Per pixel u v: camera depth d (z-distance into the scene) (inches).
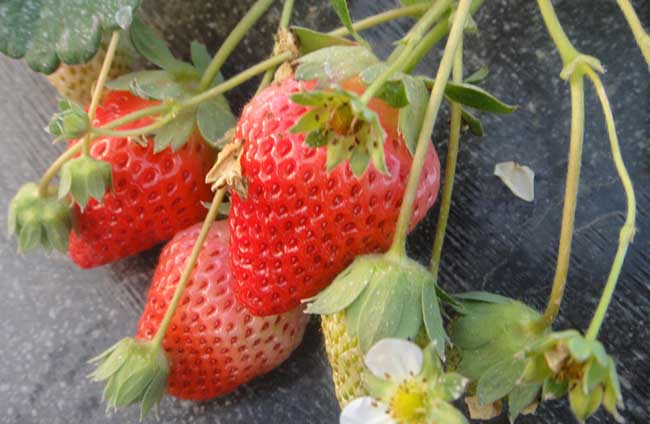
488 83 7.3
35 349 8.5
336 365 5.5
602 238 7.0
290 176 5.6
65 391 8.4
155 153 6.7
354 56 5.5
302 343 7.8
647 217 6.9
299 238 5.8
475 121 6.6
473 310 5.8
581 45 7.1
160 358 6.5
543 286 7.1
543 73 7.1
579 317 7.1
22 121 8.7
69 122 5.5
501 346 5.6
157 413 8.1
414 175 5.1
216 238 7.0
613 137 5.4
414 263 5.3
